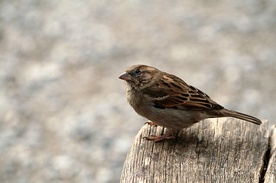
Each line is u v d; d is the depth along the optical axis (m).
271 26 20.05
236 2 21.72
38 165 14.27
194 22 20.47
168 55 18.66
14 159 14.54
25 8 22.55
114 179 13.53
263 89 16.69
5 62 19.14
